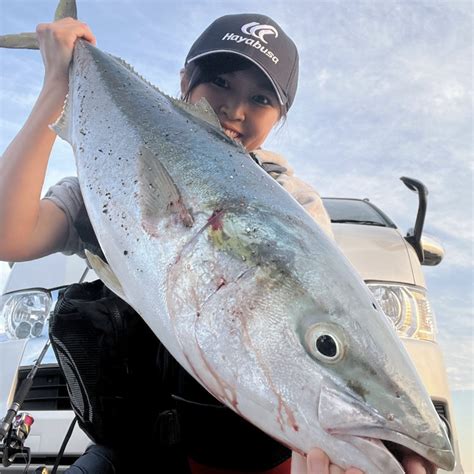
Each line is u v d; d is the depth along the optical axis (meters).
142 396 0.58
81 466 0.56
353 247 0.87
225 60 0.71
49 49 0.62
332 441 0.36
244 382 0.39
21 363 0.81
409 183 0.95
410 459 0.36
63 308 0.56
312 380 0.37
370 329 0.39
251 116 0.74
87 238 0.62
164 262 0.45
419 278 0.84
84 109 0.58
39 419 0.76
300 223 0.46
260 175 0.50
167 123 0.53
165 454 0.59
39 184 0.59
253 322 0.40
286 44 0.75
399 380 0.37
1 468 0.73
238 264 0.42
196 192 0.47
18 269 0.90
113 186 0.51
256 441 0.59
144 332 0.57
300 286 0.41
